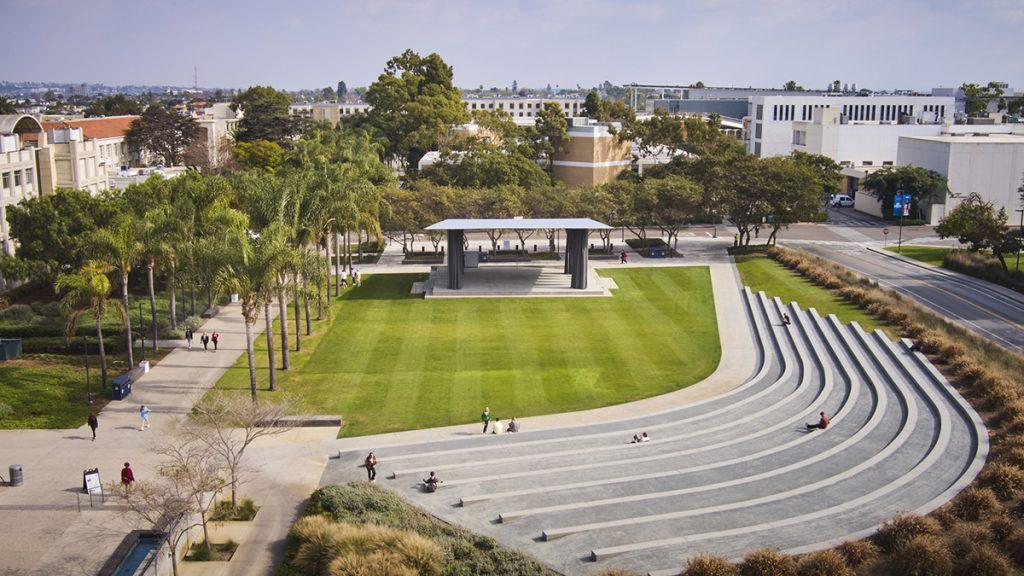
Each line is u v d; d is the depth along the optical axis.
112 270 63.12
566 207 109.12
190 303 83.19
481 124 173.00
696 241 121.31
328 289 81.19
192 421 52.94
